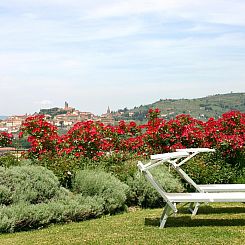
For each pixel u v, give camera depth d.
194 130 9.93
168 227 6.02
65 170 7.88
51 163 8.40
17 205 6.24
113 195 7.23
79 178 7.65
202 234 5.54
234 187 7.16
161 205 7.93
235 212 6.98
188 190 8.66
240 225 6.04
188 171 8.85
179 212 7.12
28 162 8.59
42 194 6.81
